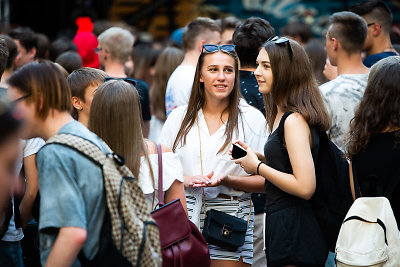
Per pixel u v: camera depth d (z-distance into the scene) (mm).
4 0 15609
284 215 4742
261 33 6445
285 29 11180
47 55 9133
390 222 4445
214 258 5453
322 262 4699
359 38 6547
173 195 4914
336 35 6590
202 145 5578
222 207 5559
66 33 14469
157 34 23234
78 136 3658
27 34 8070
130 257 3596
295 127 4676
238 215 5582
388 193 4609
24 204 5094
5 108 2742
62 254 3436
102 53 7703
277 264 4703
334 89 6379
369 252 4398
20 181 5227
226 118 5691
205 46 5586
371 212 4523
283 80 4906
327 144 4906
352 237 4492
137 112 4543
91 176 3584
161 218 4543
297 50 4934
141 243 3594
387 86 4641
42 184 3537
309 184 4582
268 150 4848
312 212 4801
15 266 4961
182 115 5770
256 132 5703
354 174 4789
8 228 4871
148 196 4773
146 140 4969
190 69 7520
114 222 3578
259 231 6539
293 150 4641
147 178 4707
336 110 6312
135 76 10836
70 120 3793
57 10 19906
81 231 3461
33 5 19672
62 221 3457
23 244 5629
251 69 6570
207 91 5602
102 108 4469
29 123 3689
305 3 21547
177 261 4516
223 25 8594
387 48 7766
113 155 3742
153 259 3643
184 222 4625
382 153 4660
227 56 5539
